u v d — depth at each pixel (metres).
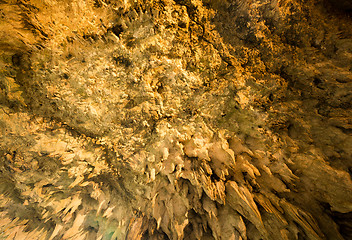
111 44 2.04
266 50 2.48
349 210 1.87
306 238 2.06
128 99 2.36
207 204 2.80
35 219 3.61
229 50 2.48
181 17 2.19
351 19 2.31
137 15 1.98
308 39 2.40
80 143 2.56
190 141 2.73
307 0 2.28
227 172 2.62
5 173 2.71
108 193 3.24
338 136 2.11
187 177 2.71
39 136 2.36
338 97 2.19
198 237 2.97
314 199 2.16
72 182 2.87
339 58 2.24
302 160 2.27
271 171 2.46
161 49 2.23
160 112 2.54
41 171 2.71
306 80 2.39
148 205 3.02
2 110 2.15
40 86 2.10
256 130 2.55
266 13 2.29
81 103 2.25
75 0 1.69
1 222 3.32
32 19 1.64
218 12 2.29
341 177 1.95
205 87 2.60
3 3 1.47
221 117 2.73
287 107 2.44
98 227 3.92
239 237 2.50
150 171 2.66
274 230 2.25
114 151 2.63
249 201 2.38
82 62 2.03
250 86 2.50
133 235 3.35
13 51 1.84
